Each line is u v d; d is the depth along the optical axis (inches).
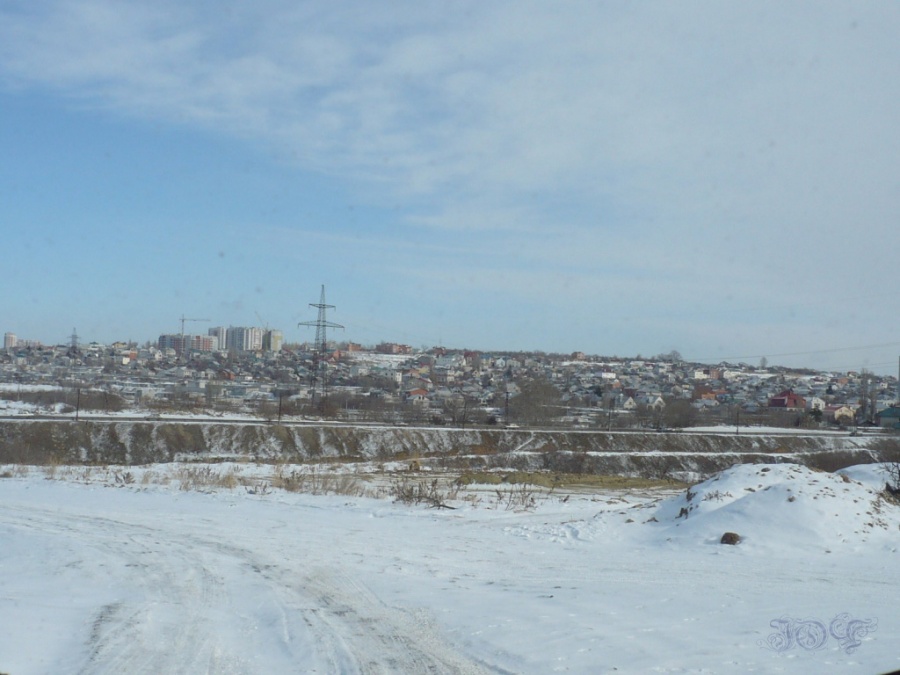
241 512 838.5
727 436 2792.8
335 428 2484.0
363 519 814.5
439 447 2509.8
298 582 496.4
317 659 337.1
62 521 746.8
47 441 2106.3
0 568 535.2
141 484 1125.1
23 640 353.4
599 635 367.9
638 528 757.3
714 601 451.2
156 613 412.5
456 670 321.4
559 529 756.0
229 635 375.6
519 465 2229.3
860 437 2913.4
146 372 6151.6
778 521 700.0
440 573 537.6
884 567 584.7
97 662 327.9
